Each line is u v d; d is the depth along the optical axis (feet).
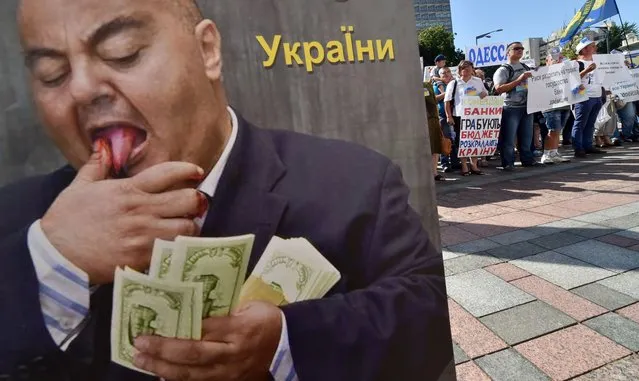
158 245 3.19
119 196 3.10
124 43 3.03
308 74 3.71
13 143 2.97
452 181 20.08
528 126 21.98
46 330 3.07
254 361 3.54
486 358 7.07
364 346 3.80
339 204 3.71
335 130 3.78
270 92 3.59
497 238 12.37
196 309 3.34
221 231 3.39
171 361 3.33
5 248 3.00
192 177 3.26
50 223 3.04
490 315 8.32
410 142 3.99
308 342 3.65
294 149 3.64
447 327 4.14
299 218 3.60
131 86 3.05
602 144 27.91
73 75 2.98
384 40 3.94
